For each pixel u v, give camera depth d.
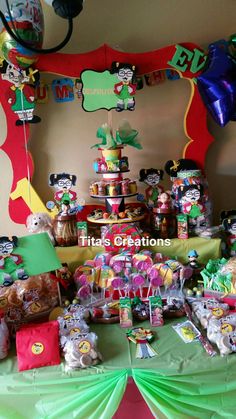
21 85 1.48
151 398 1.06
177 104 1.66
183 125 1.68
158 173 1.60
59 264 1.29
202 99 1.49
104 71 1.46
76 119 1.63
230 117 1.44
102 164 1.46
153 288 1.42
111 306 1.35
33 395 1.08
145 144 1.68
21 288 1.31
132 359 1.09
